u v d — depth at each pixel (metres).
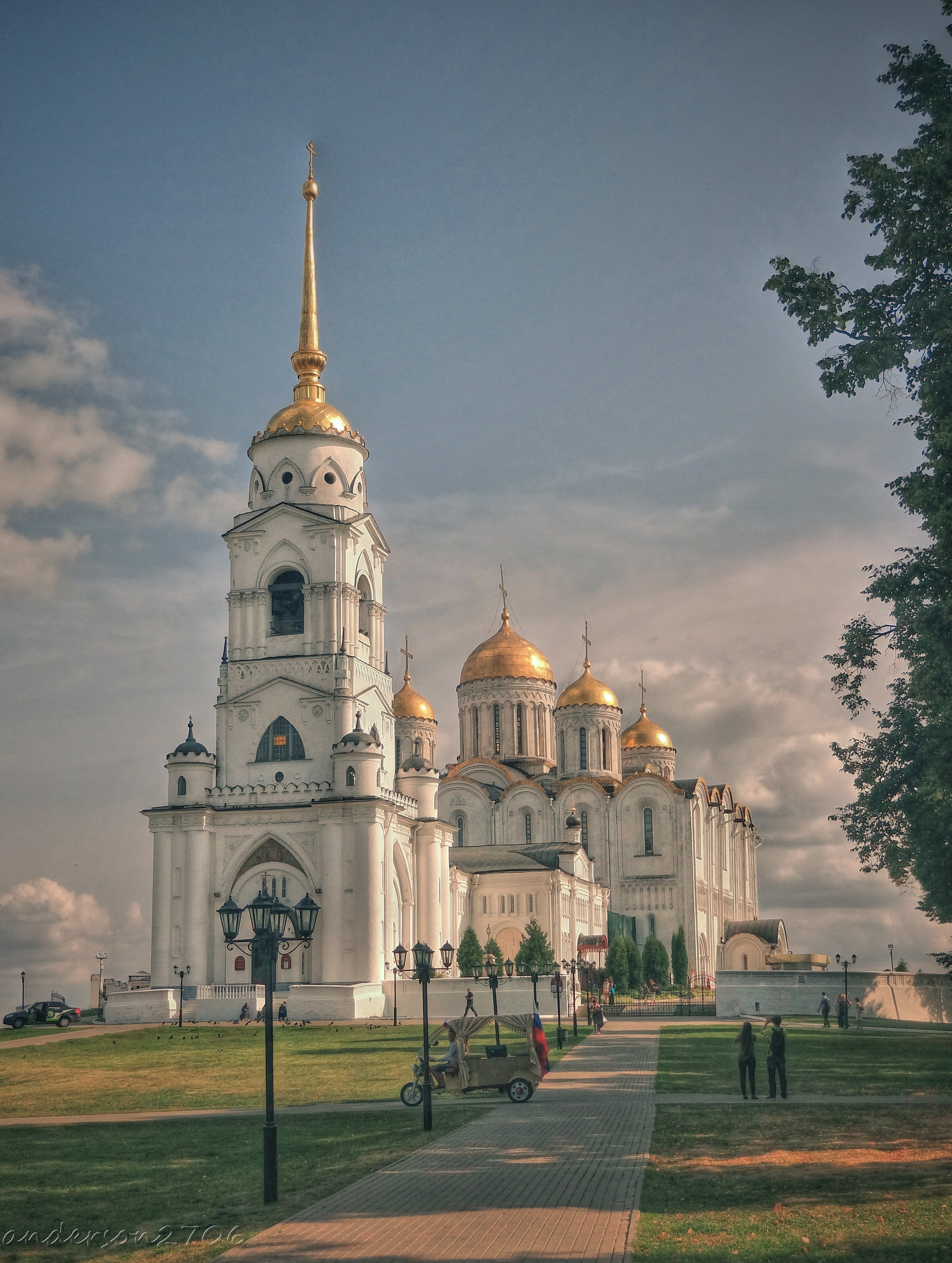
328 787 100.19
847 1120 36.03
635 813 148.12
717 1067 52.62
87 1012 111.38
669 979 134.50
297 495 107.88
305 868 98.81
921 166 39.75
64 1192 29.97
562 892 128.75
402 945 106.75
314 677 103.81
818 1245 22.23
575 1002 82.06
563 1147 32.50
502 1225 24.34
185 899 99.00
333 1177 29.98
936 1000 93.88
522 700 155.25
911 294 41.31
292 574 107.19
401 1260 22.22
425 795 113.06
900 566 50.72
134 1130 40.03
